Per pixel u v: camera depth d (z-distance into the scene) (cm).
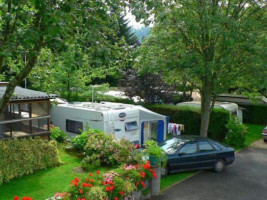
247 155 1501
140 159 954
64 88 2077
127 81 2177
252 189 1014
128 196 802
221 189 1008
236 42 1277
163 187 1012
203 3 1327
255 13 1428
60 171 1068
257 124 2452
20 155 1019
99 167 1126
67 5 547
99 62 583
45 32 558
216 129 1802
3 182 955
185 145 1143
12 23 693
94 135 1230
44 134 1168
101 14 601
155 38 1429
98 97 2180
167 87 2111
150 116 1597
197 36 1406
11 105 1112
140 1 576
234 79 1401
